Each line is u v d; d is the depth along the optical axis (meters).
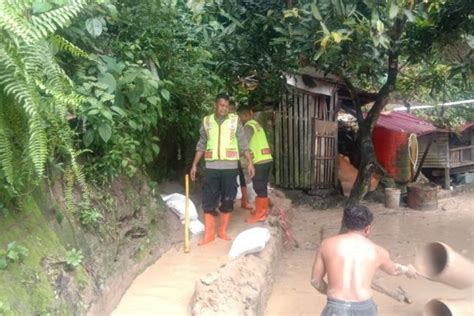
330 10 5.64
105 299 4.50
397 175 12.90
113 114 5.24
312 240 8.45
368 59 6.47
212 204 6.71
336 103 12.27
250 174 6.92
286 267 6.69
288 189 12.04
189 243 6.62
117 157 5.30
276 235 6.92
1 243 3.56
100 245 4.89
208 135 6.68
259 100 10.78
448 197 12.48
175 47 7.44
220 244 6.64
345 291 3.77
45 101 3.64
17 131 3.54
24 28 3.05
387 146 12.93
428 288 5.75
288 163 12.01
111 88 5.09
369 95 12.17
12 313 3.18
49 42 3.89
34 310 3.43
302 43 6.56
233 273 4.87
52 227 4.30
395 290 5.43
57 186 4.60
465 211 10.66
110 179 5.46
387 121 13.40
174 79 7.41
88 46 5.46
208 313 4.40
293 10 5.78
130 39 6.45
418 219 10.12
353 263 3.85
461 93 14.41
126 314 4.59
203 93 8.38
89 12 5.16
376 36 5.39
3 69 3.21
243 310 4.47
